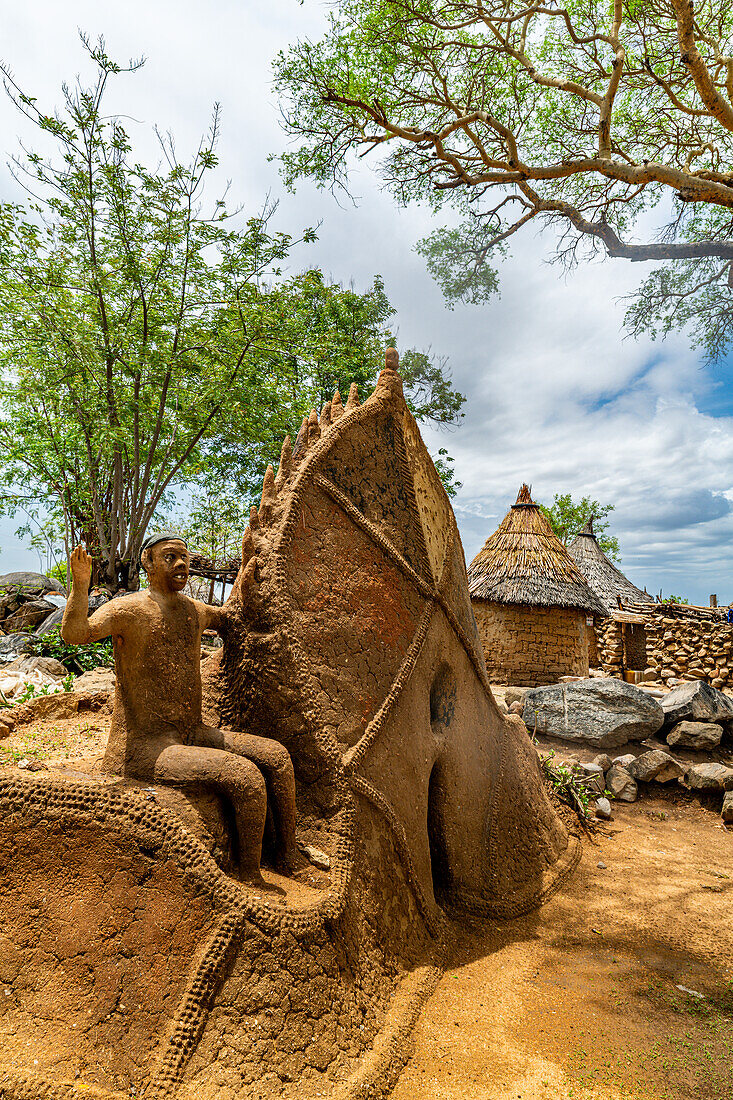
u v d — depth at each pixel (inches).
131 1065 118.6
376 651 197.9
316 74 447.5
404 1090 137.3
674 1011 169.9
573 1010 168.9
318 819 172.1
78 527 646.5
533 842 253.6
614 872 265.3
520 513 634.8
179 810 142.8
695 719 391.9
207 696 182.2
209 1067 120.9
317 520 197.2
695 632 641.6
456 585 245.0
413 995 163.6
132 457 581.6
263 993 131.0
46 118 503.5
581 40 386.3
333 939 149.6
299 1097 123.6
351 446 209.8
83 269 541.0
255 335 555.8
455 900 213.5
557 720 390.0
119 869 135.5
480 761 243.9
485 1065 145.8
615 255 414.9
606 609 594.9
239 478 705.0
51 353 541.3
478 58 461.1
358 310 794.8
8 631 570.9
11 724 272.7
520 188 432.5
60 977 126.3
